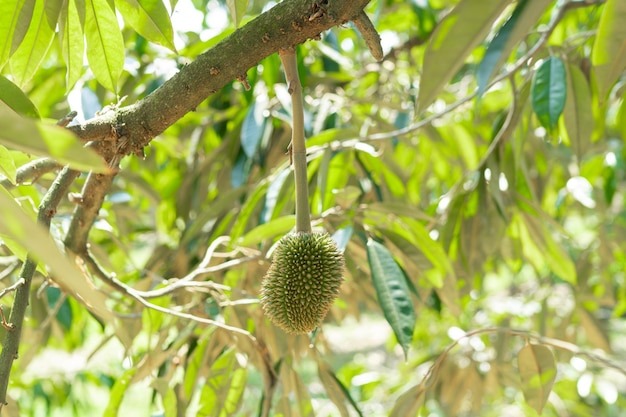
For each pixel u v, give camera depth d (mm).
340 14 686
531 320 2125
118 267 1686
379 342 3857
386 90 1680
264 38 708
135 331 1222
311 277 774
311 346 1022
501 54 537
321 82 1479
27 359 1211
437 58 512
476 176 1277
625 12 630
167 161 1704
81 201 850
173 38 848
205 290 1074
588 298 1797
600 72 678
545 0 501
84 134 743
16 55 840
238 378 1129
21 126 427
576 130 1119
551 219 1203
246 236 1036
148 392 2672
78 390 2361
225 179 1499
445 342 2174
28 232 373
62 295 1200
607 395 1778
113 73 877
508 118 1183
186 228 1491
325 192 1103
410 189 1651
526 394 1061
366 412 2248
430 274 1098
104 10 837
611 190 1697
